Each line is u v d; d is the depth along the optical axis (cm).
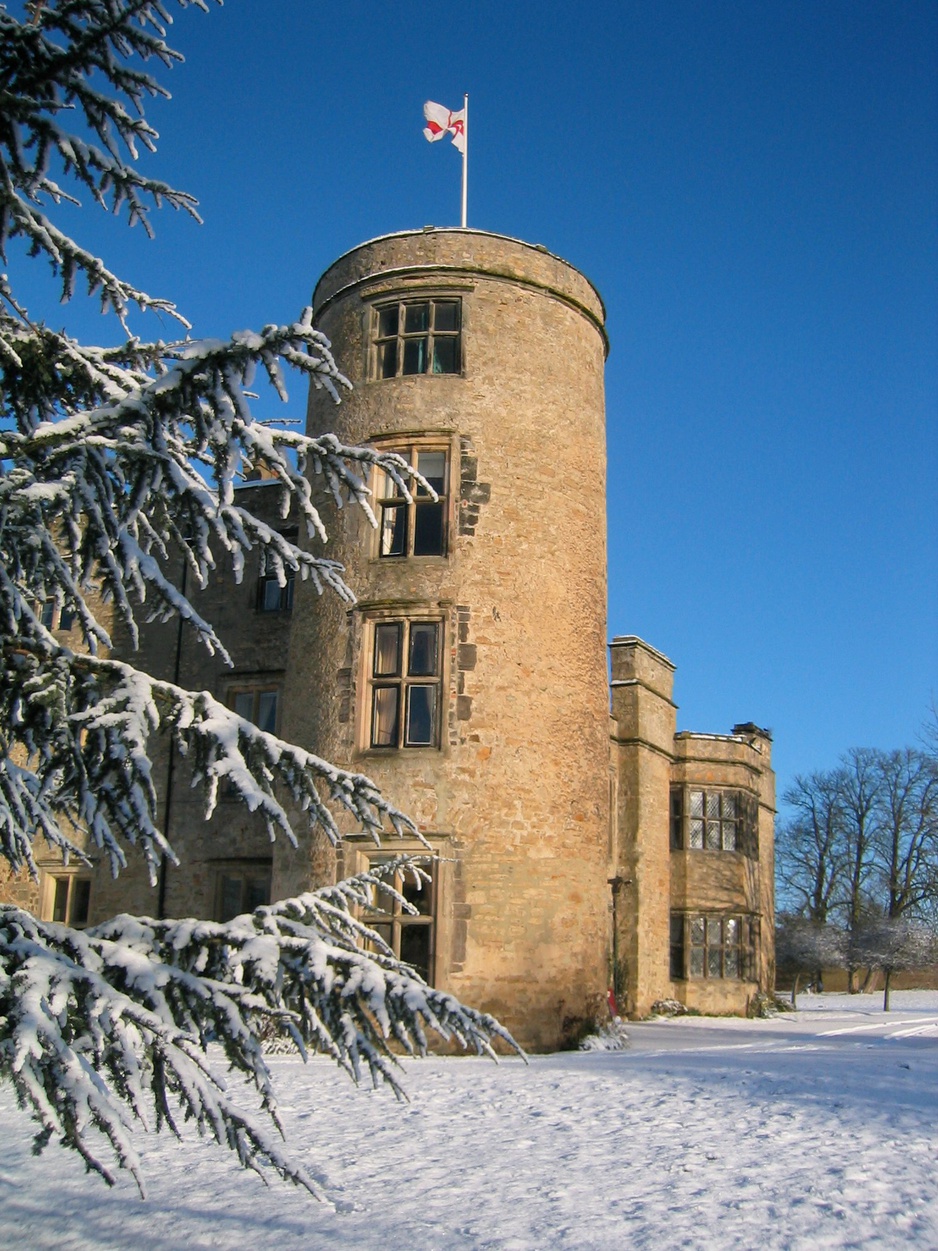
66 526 497
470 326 1647
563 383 1697
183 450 571
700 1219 658
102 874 1867
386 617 1547
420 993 476
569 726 1582
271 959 459
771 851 3184
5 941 424
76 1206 727
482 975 1435
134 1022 411
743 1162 801
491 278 1670
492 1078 1202
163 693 518
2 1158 862
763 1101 1041
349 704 1532
